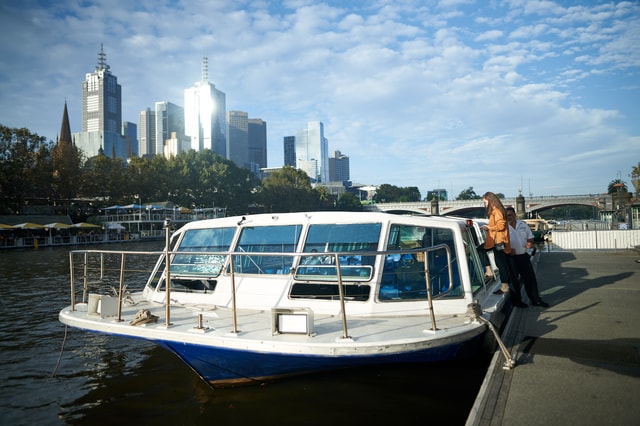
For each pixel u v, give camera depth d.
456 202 103.94
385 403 5.14
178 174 85.94
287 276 5.90
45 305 13.80
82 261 31.66
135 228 74.12
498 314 5.73
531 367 4.66
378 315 5.36
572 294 8.66
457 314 5.36
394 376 5.64
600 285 9.67
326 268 5.73
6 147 61.59
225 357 5.00
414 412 4.95
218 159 95.62
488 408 3.80
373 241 5.68
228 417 4.98
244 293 6.04
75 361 7.61
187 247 6.91
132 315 5.73
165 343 5.07
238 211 94.06
